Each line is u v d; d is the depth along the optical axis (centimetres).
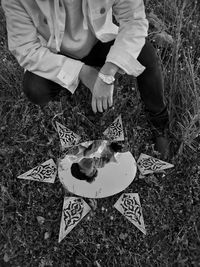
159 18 243
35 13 155
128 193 181
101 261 169
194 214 177
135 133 195
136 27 161
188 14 243
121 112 204
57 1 145
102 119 202
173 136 200
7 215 180
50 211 181
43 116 203
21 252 173
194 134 188
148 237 174
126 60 158
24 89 175
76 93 209
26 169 192
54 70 162
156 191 183
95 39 175
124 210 176
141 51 167
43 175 186
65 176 183
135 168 184
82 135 198
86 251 171
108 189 179
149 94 173
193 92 196
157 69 169
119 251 170
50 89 175
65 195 182
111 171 183
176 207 180
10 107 211
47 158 193
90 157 187
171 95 201
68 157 188
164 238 173
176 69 199
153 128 196
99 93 163
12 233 177
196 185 186
